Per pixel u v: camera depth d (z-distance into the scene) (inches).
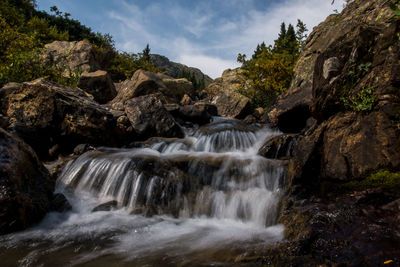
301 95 320.8
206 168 203.5
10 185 142.3
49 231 140.6
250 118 430.9
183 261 101.7
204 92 850.8
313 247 89.1
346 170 127.0
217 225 154.1
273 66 573.9
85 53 591.2
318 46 427.2
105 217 163.3
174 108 398.6
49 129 283.1
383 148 114.4
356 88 133.6
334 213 102.0
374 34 134.3
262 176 186.2
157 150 283.7
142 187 187.0
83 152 281.9
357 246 80.8
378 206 96.7
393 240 78.2
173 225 152.9
